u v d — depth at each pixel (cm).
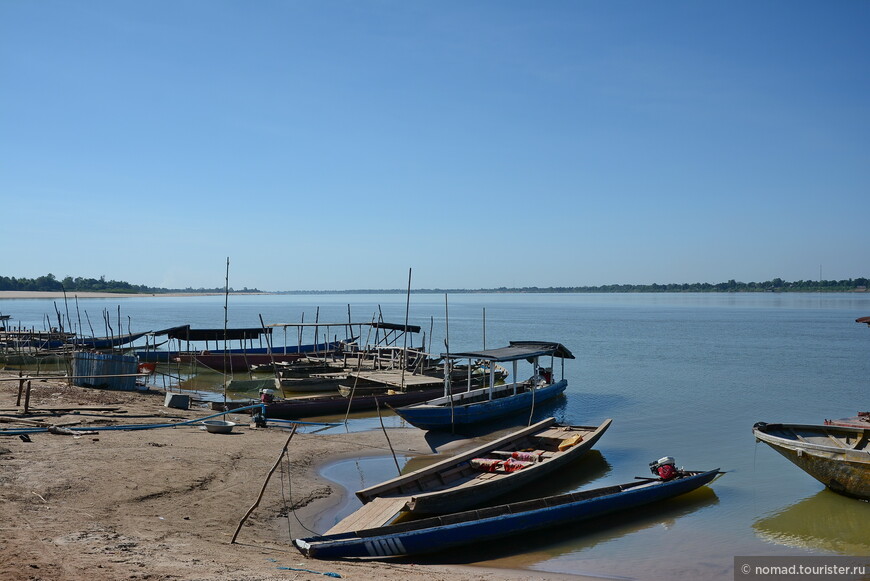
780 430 2245
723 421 3244
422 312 17212
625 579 1406
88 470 1750
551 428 2555
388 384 3688
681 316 14538
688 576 1438
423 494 1673
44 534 1215
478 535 1508
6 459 1777
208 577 1048
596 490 1812
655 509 1889
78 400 2977
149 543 1254
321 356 5266
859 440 2142
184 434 2417
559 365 5606
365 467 2253
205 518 1538
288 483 1939
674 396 3997
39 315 12812
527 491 2028
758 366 5447
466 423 2941
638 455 2555
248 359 5041
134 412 2802
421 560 1455
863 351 6625
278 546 1409
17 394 2988
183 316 13750
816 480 2173
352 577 1159
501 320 13000
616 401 3822
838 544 1634
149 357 5222
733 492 2061
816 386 4369
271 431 2725
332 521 1667
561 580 1377
